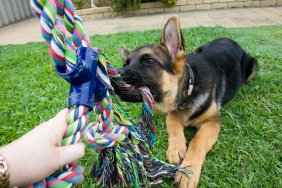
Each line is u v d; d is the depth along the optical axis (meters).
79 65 0.30
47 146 0.30
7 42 2.61
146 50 0.79
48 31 0.29
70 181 0.32
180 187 0.61
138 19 3.12
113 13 3.43
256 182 0.61
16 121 0.94
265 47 1.57
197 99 0.83
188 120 0.85
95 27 2.87
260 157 0.68
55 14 0.29
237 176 0.64
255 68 1.16
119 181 0.50
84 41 0.33
